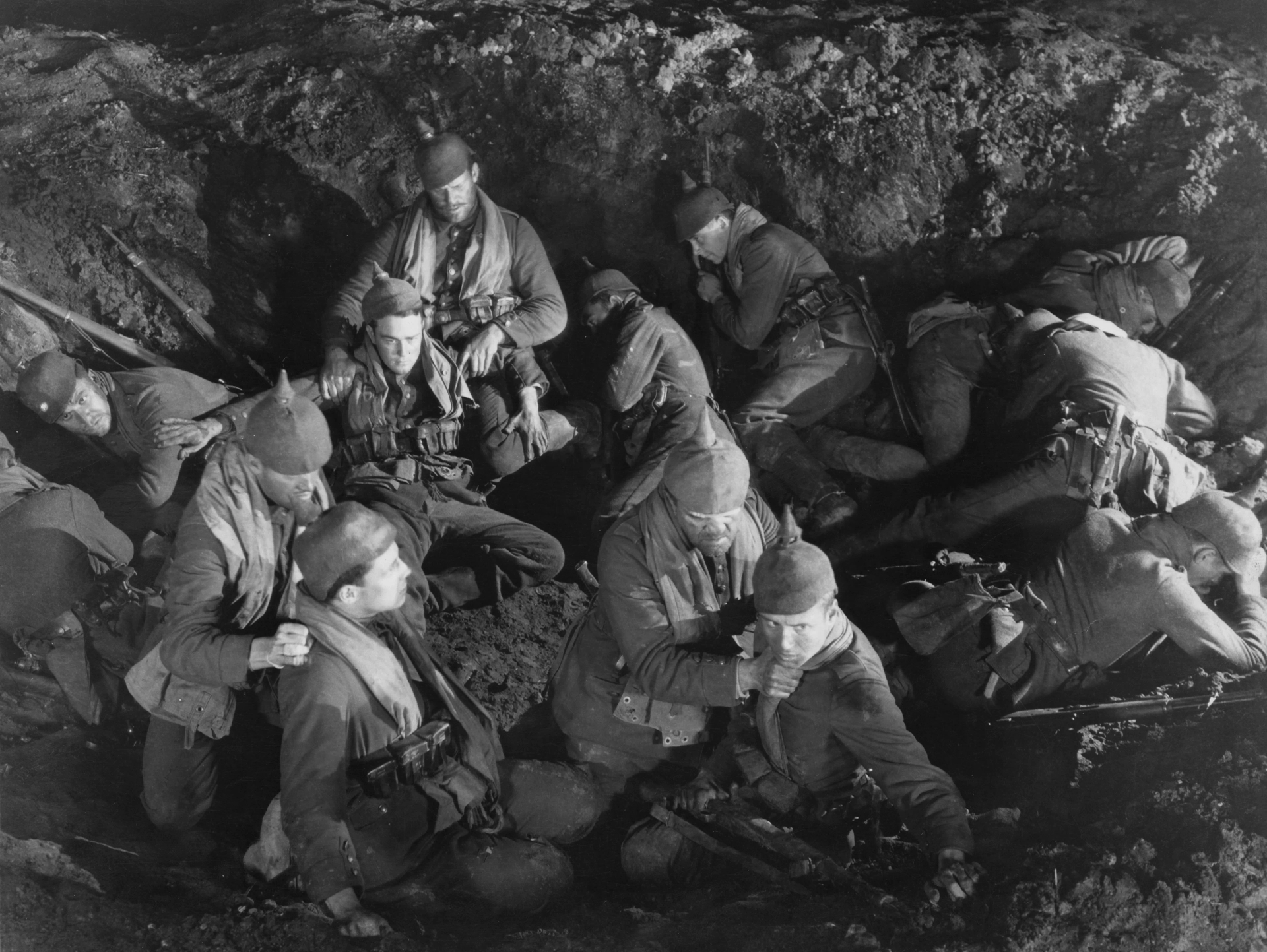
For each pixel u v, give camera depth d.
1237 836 5.46
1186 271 8.12
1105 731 6.31
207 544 5.53
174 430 7.21
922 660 6.68
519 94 8.95
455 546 7.38
